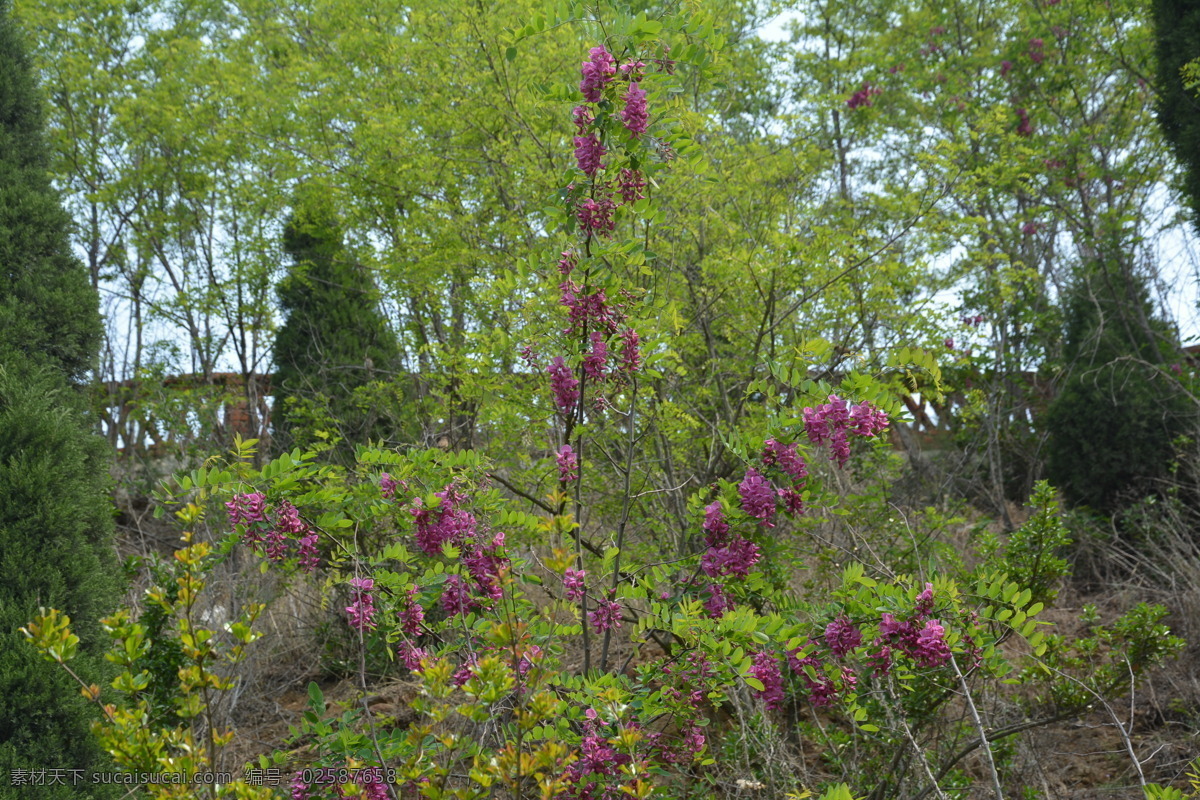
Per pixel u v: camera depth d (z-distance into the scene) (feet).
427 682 7.84
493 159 23.88
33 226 16.31
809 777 13.38
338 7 32.71
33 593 12.74
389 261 26.89
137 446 34.71
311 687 10.44
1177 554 19.98
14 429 13.53
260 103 33.55
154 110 38.91
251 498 10.85
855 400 10.86
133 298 40.47
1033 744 13.87
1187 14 25.94
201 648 7.55
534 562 14.51
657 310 13.85
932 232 23.71
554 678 10.65
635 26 11.20
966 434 31.91
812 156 27.84
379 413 27.14
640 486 17.98
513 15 23.07
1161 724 16.26
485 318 23.21
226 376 39.09
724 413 20.17
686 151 11.82
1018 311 33.63
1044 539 14.16
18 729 11.80
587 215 11.73
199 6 45.80
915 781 12.76
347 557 12.79
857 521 16.83
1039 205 35.27
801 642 10.30
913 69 41.19
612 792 9.36
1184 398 25.58
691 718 10.67
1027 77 37.32
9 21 18.12
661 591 12.10
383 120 27.09
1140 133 36.52
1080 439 26.37
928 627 9.87
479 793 8.09
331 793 9.56
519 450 18.69
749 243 21.21
